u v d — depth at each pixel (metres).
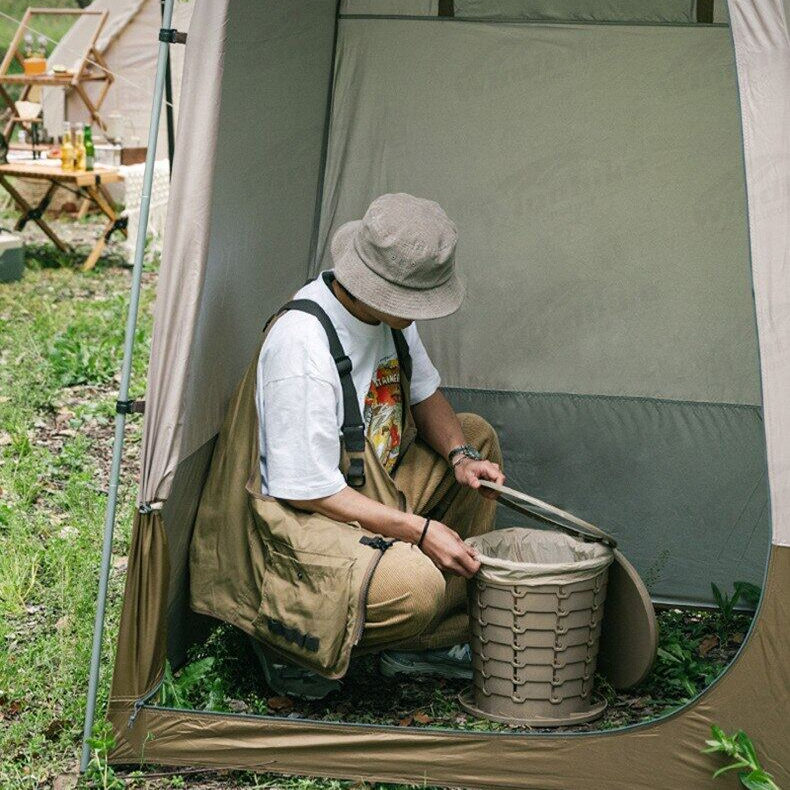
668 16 3.69
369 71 3.90
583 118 3.78
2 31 17.02
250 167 3.27
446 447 3.29
